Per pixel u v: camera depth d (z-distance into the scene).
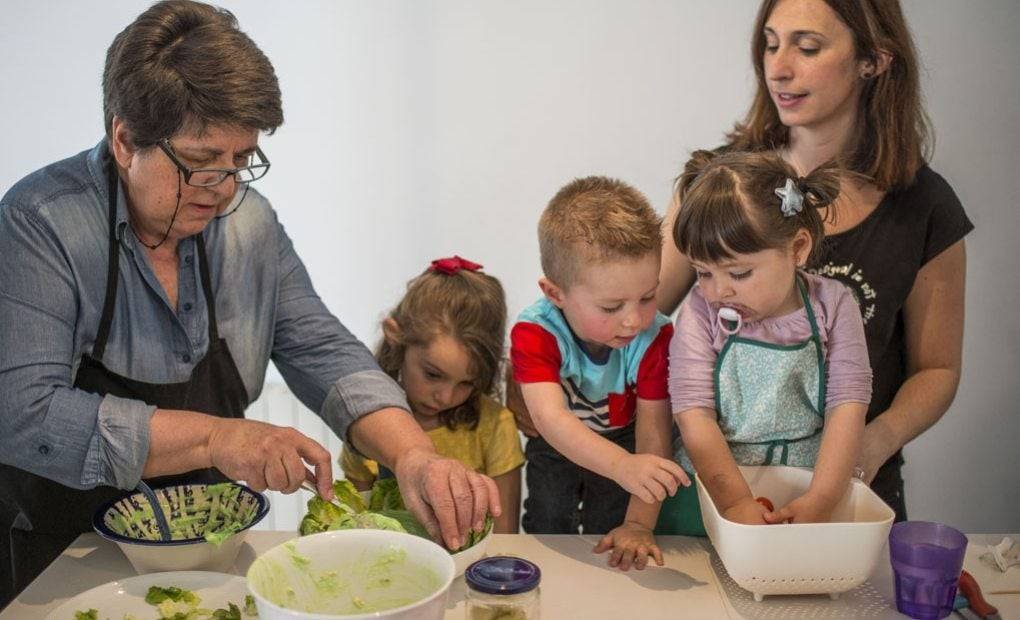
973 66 2.13
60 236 1.26
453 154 2.25
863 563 1.15
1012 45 2.11
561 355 1.48
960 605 1.16
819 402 1.37
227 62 1.17
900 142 1.47
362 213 2.29
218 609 1.11
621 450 1.34
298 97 2.24
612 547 1.34
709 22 2.16
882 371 1.57
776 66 1.43
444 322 1.63
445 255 2.29
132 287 1.33
